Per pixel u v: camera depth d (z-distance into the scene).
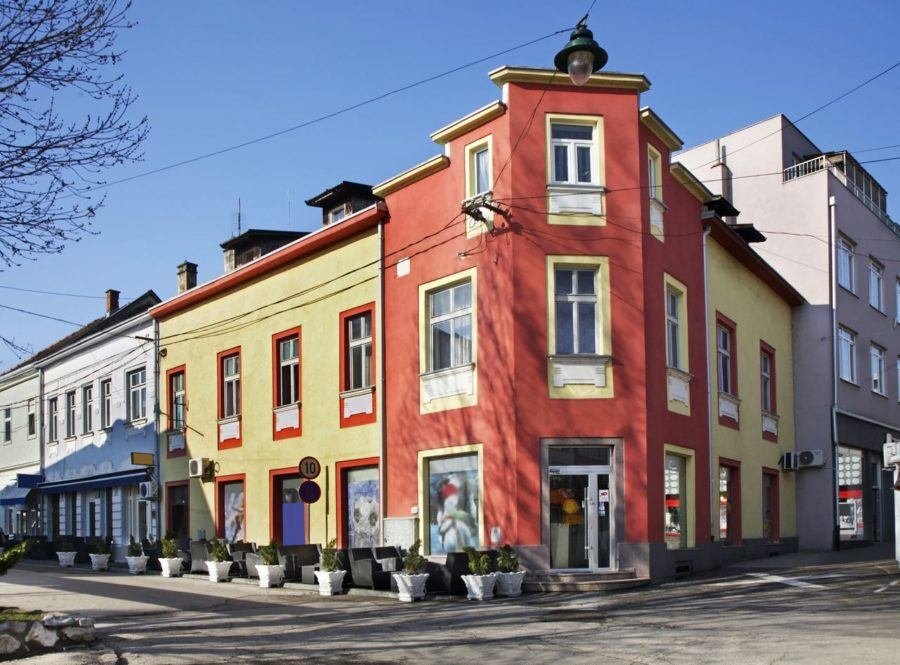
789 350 29.34
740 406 24.31
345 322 22.95
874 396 32.38
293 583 20.50
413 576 17.17
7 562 11.38
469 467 19.38
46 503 38.41
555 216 19.00
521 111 19.19
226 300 27.31
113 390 33.16
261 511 24.91
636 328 18.91
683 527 20.20
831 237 29.69
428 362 20.48
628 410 18.62
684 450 20.23
